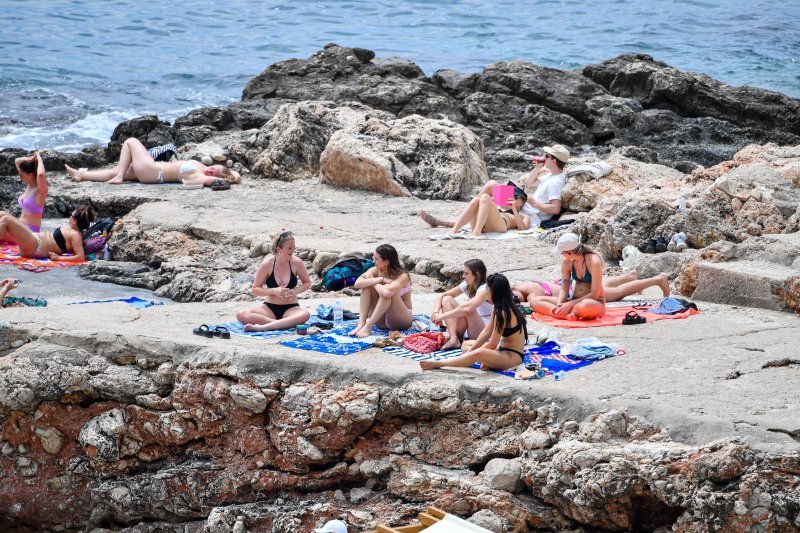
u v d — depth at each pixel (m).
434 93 75.19
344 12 145.00
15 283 38.00
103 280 44.91
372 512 27.02
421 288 40.75
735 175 44.72
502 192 48.41
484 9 149.00
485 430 26.81
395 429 28.05
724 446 23.06
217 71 108.75
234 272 44.50
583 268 33.53
